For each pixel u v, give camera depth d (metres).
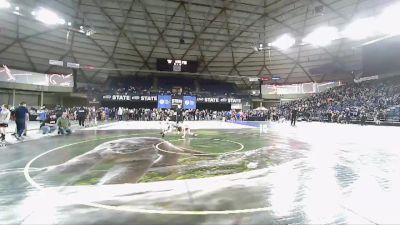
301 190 4.87
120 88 45.22
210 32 37.69
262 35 38.97
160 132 17.09
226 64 46.53
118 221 3.53
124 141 12.27
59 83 37.75
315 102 41.25
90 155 8.50
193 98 43.28
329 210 3.94
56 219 3.60
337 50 38.56
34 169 6.50
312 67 43.38
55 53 36.03
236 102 46.31
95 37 36.16
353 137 14.28
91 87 43.97
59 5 28.59
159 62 43.03
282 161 7.56
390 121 26.20
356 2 27.66
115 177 5.79
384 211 3.90
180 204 4.17
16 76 33.28
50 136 14.27
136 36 37.22
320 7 28.72
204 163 7.31
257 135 15.79
